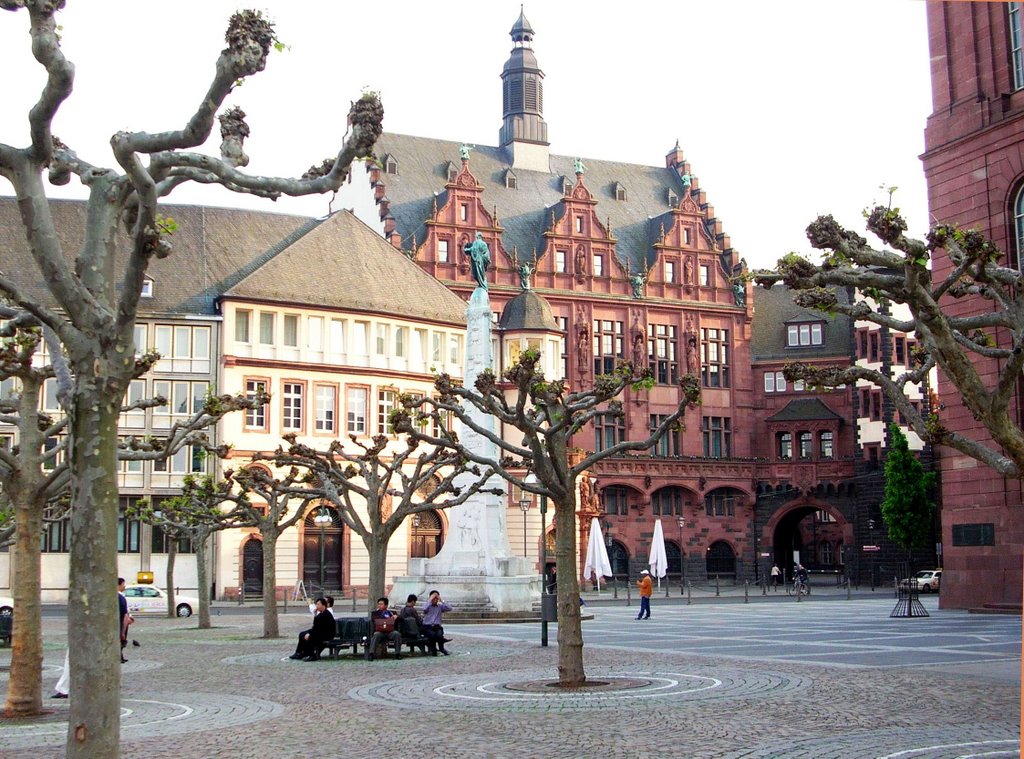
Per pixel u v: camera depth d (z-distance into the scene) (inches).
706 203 4269.2
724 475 4020.7
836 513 4028.1
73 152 623.8
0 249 2854.3
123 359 496.7
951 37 2026.3
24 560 802.8
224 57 495.8
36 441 823.7
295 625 1898.4
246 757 615.5
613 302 3951.8
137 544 2859.3
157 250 510.6
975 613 1916.8
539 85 4170.8
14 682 788.0
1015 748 593.3
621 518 3875.5
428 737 669.9
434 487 3149.6
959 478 2009.1
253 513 1588.3
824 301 772.6
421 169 3892.7
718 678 934.4
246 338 3004.4
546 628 1322.6
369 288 3216.0
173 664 1167.0
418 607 1911.9
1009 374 644.1
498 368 3558.1
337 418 3090.6
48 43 493.4
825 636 1428.4
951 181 2006.6
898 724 681.0
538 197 4060.0
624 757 587.2
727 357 4156.0
